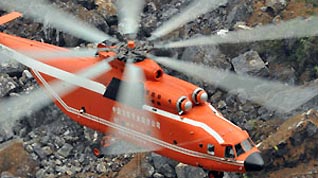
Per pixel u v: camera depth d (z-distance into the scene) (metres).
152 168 171.00
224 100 180.50
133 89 141.25
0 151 177.50
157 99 139.00
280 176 163.88
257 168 133.88
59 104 156.25
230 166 135.12
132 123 143.88
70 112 154.12
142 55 143.62
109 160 174.62
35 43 163.12
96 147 173.88
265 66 181.62
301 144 164.75
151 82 141.00
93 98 147.88
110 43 170.88
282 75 180.25
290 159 164.50
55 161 176.00
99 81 146.25
